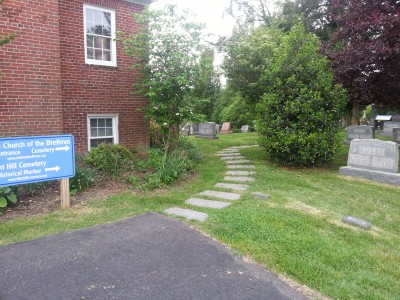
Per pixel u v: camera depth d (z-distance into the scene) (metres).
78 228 4.54
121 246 3.97
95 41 9.00
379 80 9.32
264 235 4.29
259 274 3.38
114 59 9.30
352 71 9.01
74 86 8.54
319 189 6.71
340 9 10.73
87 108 8.83
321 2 20.12
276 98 8.54
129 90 9.64
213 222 4.75
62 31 8.22
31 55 7.37
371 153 7.68
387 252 4.00
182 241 4.12
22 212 5.14
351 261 3.72
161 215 5.09
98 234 4.33
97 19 9.00
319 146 8.19
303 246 4.01
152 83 7.58
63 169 5.30
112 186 6.55
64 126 8.42
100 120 9.30
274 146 8.45
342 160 9.87
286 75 8.76
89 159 7.38
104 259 3.64
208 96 27.58
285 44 9.26
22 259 3.62
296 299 2.98
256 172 8.19
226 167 8.91
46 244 4.01
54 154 5.21
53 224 4.67
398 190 6.76
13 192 5.48
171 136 8.85
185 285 3.15
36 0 7.34
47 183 6.36
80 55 8.60
